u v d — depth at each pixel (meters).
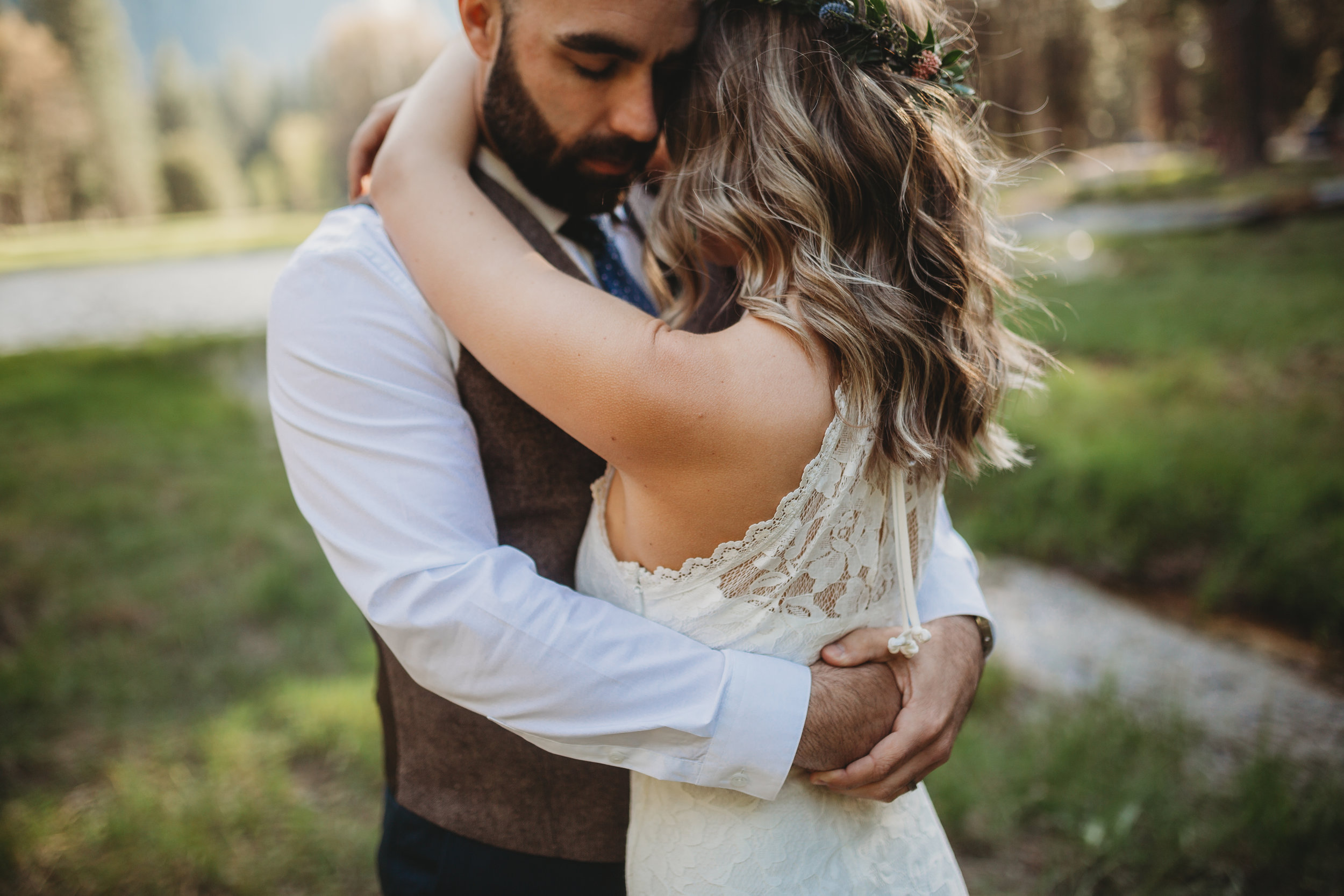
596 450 0.85
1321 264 9.78
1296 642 3.30
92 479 5.56
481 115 1.07
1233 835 2.16
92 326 14.13
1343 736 2.67
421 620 0.86
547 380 0.84
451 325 0.91
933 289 0.91
